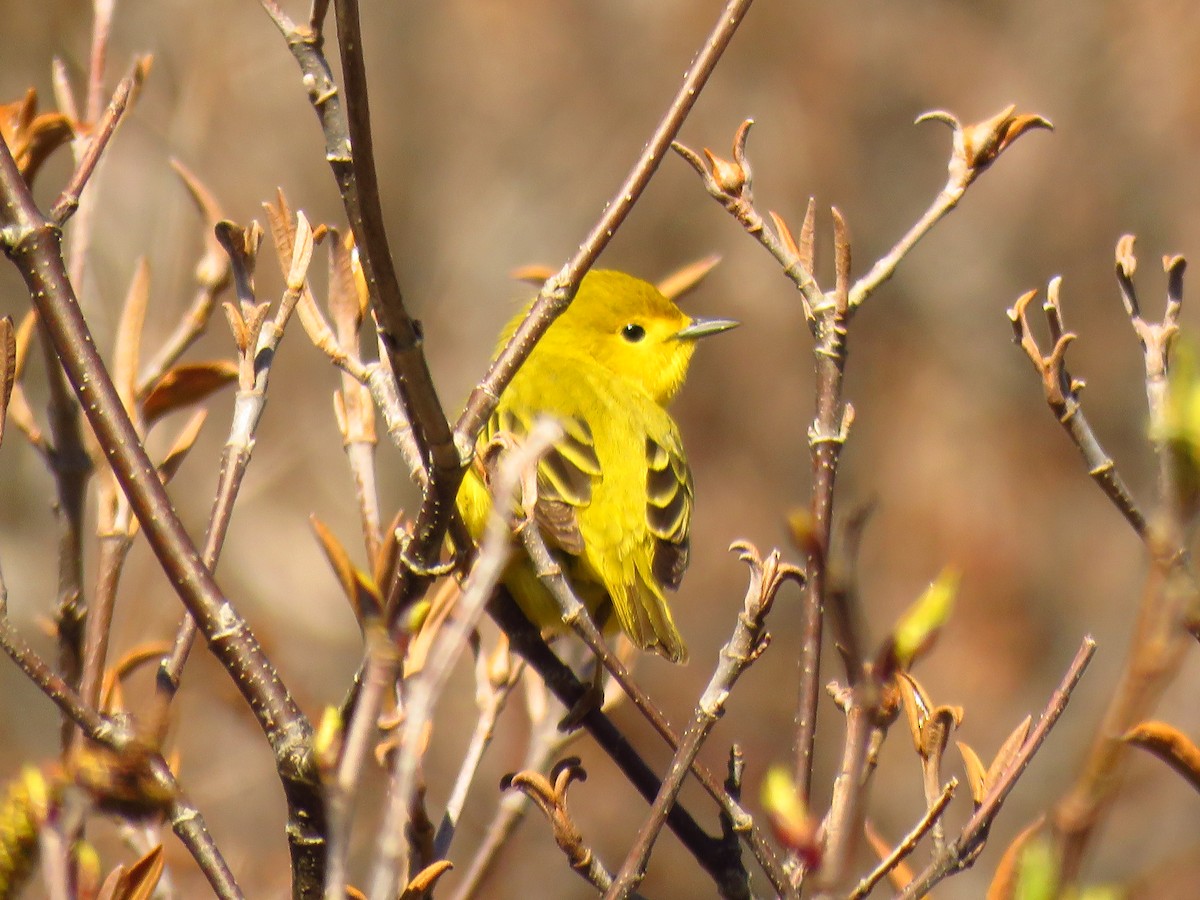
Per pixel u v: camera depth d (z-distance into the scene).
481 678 6.46
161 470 6.12
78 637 6.12
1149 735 4.23
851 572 3.73
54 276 4.73
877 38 26.34
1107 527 22.78
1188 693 16.16
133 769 3.87
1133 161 25.75
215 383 6.35
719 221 24.62
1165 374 5.00
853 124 25.83
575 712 6.46
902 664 4.34
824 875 3.84
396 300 4.56
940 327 24.91
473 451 4.86
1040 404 24.00
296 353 18.58
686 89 5.17
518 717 15.45
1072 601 22.22
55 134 6.38
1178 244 25.23
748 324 24.11
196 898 10.35
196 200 6.64
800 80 25.91
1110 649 21.39
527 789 4.89
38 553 14.16
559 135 25.00
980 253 25.31
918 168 25.75
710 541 22.50
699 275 8.41
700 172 5.62
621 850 17.16
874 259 25.27
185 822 4.56
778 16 26.25
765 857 4.61
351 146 4.39
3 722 13.37
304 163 20.52
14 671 13.54
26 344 6.25
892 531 23.05
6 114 6.31
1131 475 23.45
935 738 4.88
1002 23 26.72
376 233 4.46
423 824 5.78
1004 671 21.39
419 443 4.94
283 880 12.27
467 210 24.05
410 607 4.91
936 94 26.02
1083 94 26.22
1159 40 26.30
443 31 25.31
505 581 7.36
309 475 18.14
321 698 14.59
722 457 23.50
